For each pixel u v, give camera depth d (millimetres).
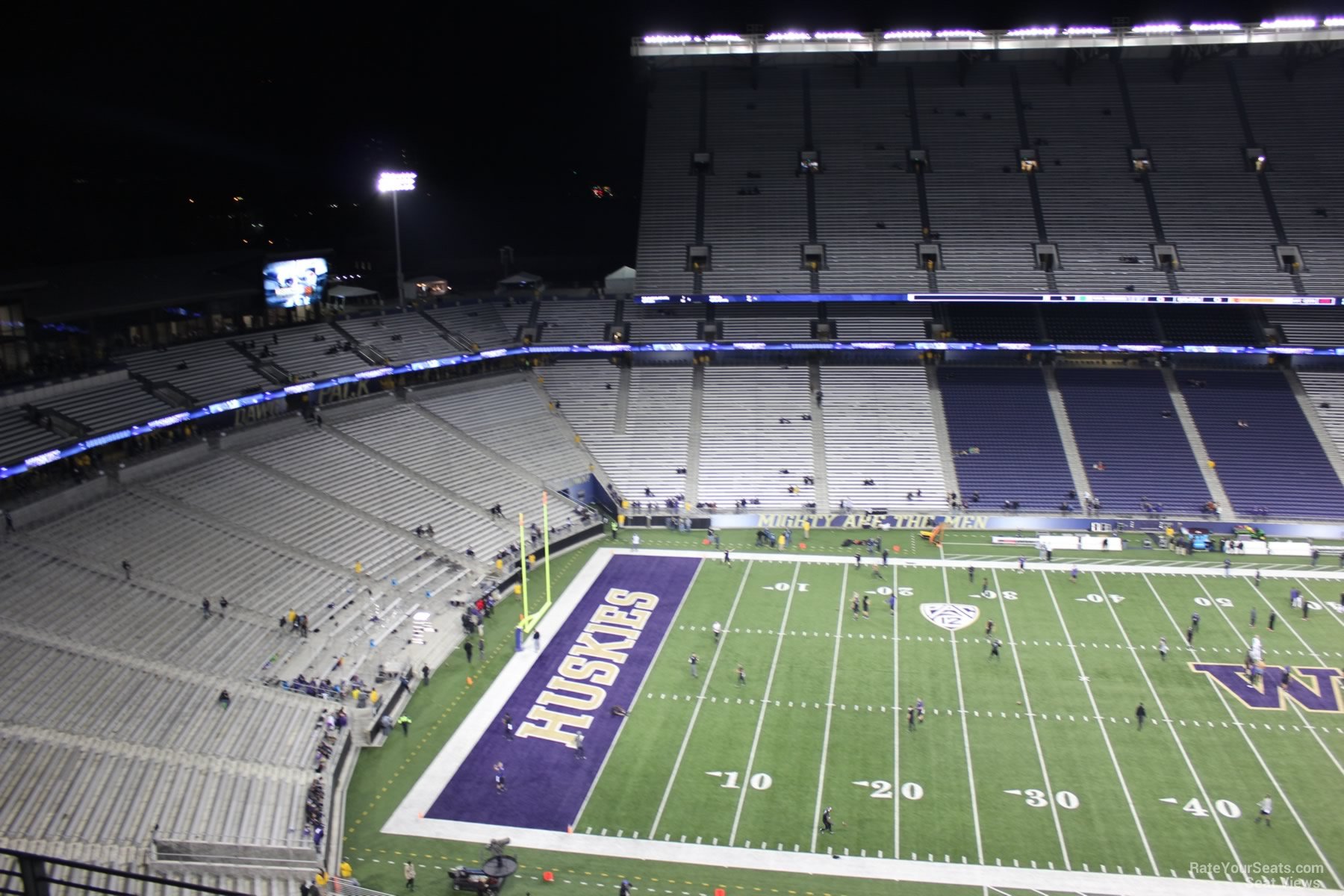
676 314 89938
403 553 64250
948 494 77375
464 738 47906
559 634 58688
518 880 37844
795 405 85375
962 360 88688
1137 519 74062
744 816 41625
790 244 89375
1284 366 86188
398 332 81500
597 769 45250
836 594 63875
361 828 41156
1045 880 37438
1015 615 60438
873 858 38906
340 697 48812
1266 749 45875
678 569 68562
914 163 93500
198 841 36875
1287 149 91438
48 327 61406
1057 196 90500
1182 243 86875
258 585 55781
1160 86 96125
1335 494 75188
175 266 73125
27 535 51750
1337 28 87125
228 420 68812
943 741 46906
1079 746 46344
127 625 48781
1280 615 60125
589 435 83438
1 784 37219
